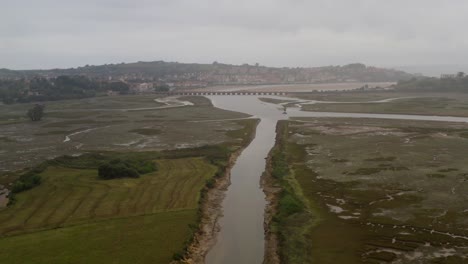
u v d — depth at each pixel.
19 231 52.69
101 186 71.38
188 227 52.94
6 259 44.41
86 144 116.56
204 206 62.34
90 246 47.56
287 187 69.62
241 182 76.25
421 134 115.38
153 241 48.78
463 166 79.44
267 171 83.06
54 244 48.19
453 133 115.25
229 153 98.81
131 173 77.12
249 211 60.69
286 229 52.34
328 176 76.19
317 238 49.31
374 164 83.44
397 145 101.38
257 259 45.69
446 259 43.22
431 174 74.62
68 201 64.06
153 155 96.81
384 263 43.00
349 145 103.69
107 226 53.62
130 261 43.97
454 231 50.03
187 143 114.06
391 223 53.19
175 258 44.78
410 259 43.59
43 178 77.31
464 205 58.56
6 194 71.31
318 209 59.25
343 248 46.47
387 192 65.69
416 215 55.56
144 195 66.25
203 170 81.25
